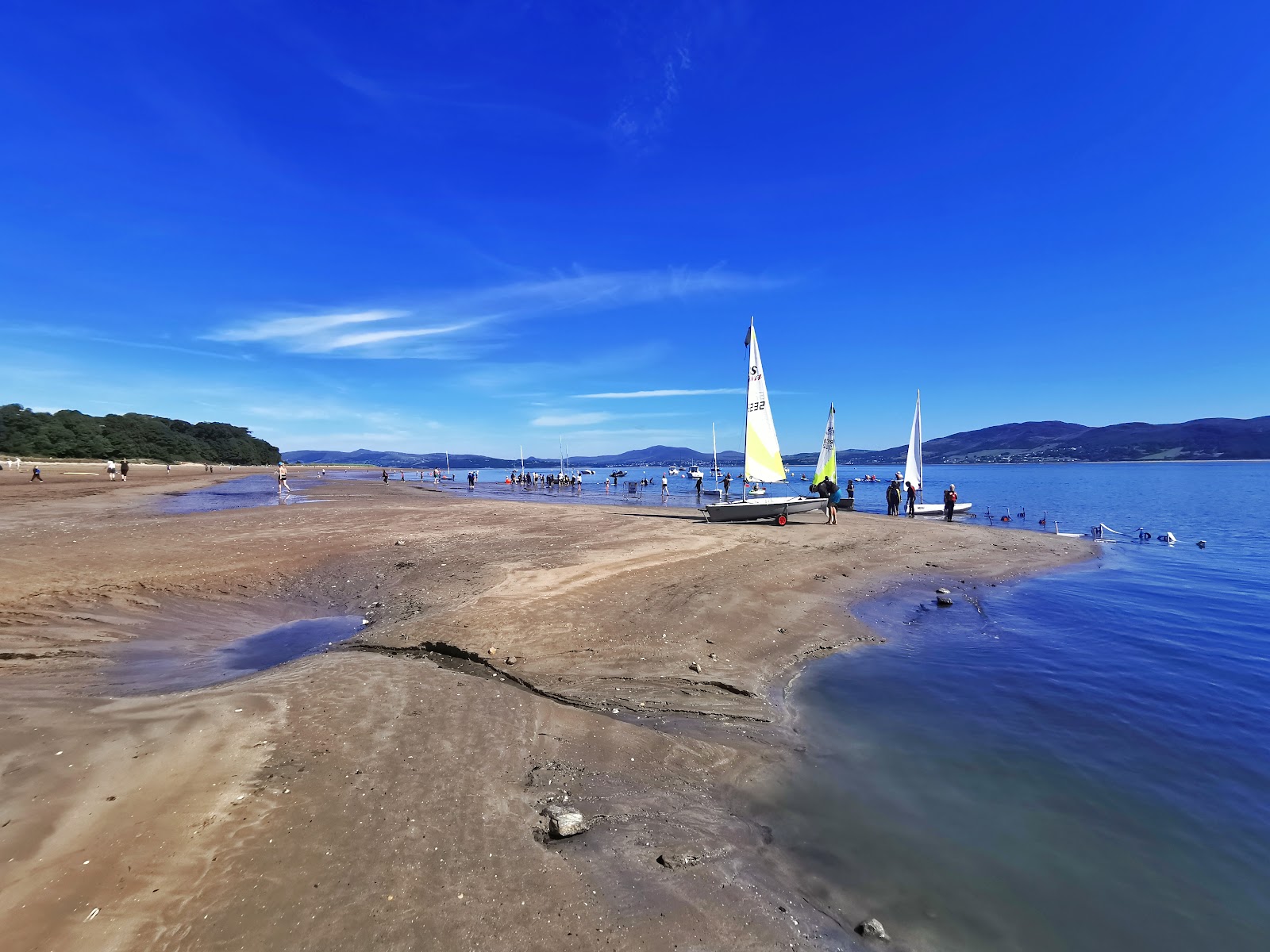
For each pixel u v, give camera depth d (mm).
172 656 8453
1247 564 16891
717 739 6027
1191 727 6453
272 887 3520
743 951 3275
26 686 6906
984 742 6094
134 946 3047
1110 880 4074
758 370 24000
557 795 4801
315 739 5430
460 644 8242
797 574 13656
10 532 17516
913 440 34750
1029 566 16188
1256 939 3553
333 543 16906
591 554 15141
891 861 4215
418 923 3305
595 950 3195
